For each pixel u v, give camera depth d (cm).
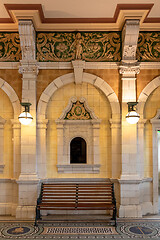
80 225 745
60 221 778
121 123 855
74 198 803
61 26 856
